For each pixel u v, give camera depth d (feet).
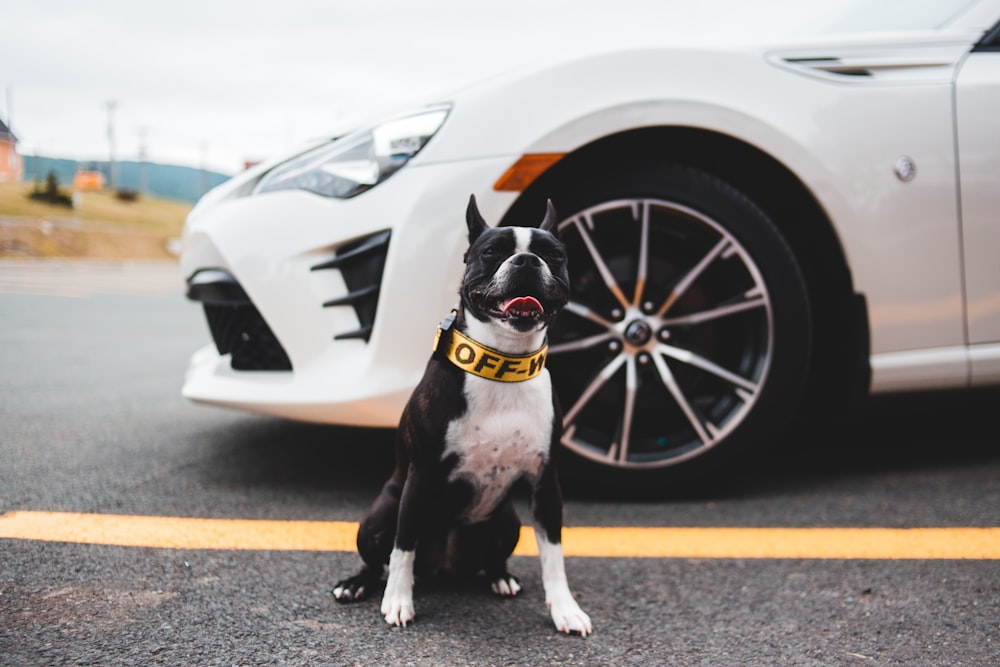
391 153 7.07
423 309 6.82
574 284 7.56
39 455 8.78
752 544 6.51
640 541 6.59
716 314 7.43
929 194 7.57
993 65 7.88
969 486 8.00
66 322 23.77
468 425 5.07
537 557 6.44
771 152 7.27
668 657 4.67
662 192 7.34
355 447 9.42
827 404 8.36
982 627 5.02
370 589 5.54
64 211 129.29
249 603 5.28
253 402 7.30
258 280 7.16
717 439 7.45
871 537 6.64
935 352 7.75
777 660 4.63
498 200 6.95
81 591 5.35
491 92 7.19
